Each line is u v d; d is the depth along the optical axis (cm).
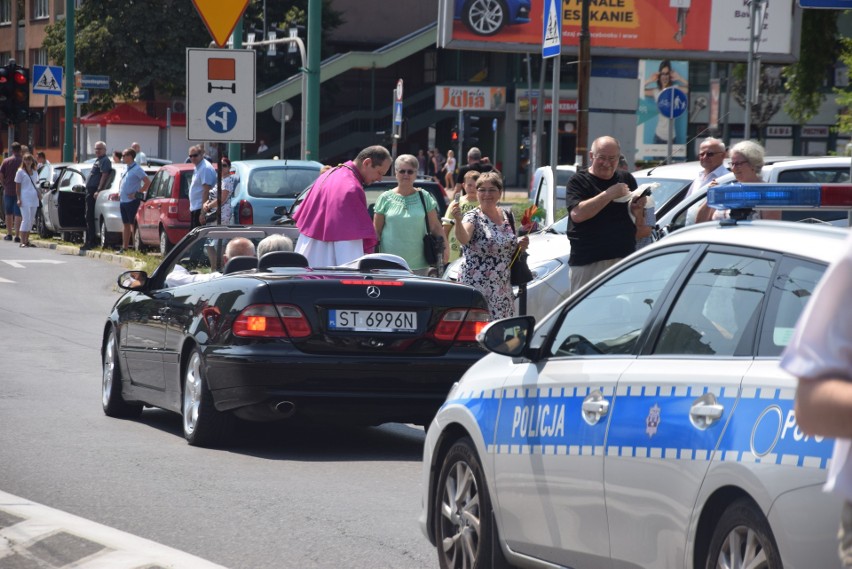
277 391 2852
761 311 1395
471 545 1870
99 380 4178
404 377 2903
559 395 1673
